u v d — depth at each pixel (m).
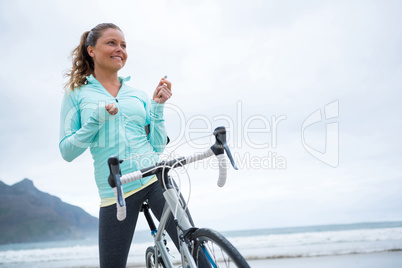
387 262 5.17
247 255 6.94
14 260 11.06
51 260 10.21
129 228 2.17
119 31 2.37
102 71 2.36
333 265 5.17
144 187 2.16
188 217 1.89
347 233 12.38
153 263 2.43
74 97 2.27
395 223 17.20
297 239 11.73
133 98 2.34
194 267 1.59
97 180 2.21
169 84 2.30
